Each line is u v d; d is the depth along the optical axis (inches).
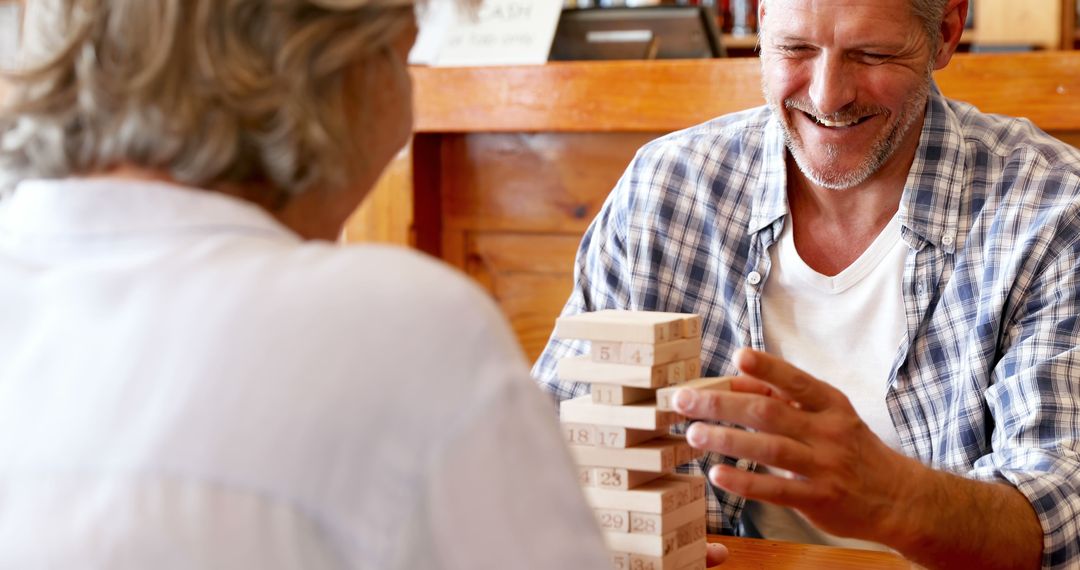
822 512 41.6
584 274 69.8
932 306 59.9
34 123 29.5
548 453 27.3
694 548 44.2
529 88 88.4
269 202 30.9
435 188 96.0
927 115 60.4
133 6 28.4
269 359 25.6
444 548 25.5
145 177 29.2
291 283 26.8
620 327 41.3
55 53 28.9
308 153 29.7
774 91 58.9
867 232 61.2
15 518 24.8
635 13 91.7
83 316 26.8
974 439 58.5
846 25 55.2
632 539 42.2
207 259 27.4
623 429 41.8
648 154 68.2
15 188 30.8
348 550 25.2
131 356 26.0
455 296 27.5
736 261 64.3
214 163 28.7
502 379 26.9
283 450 25.0
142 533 24.2
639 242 66.6
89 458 25.1
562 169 92.0
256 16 29.0
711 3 141.5
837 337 62.1
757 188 63.9
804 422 40.6
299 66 29.1
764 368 39.7
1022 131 61.6
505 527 26.0
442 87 90.7
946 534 44.6
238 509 24.5
